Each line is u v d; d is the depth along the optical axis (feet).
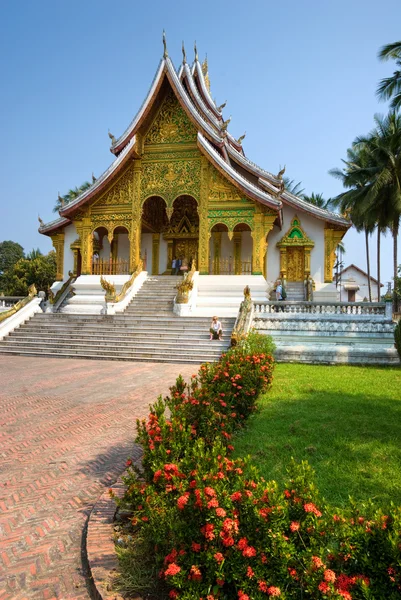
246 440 17.88
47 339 55.01
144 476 11.93
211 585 7.81
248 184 66.95
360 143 105.81
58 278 90.58
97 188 71.82
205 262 70.18
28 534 11.89
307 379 32.12
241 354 28.40
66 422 22.93
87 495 14.29
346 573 7.39
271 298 73.92
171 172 72.54
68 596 9.30
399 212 98.68
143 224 80.38
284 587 7.41
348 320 49.42
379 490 13.02
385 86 71.77
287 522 8.00
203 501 8.25
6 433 21.07
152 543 9.78
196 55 96.32
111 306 61.67
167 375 38.24
